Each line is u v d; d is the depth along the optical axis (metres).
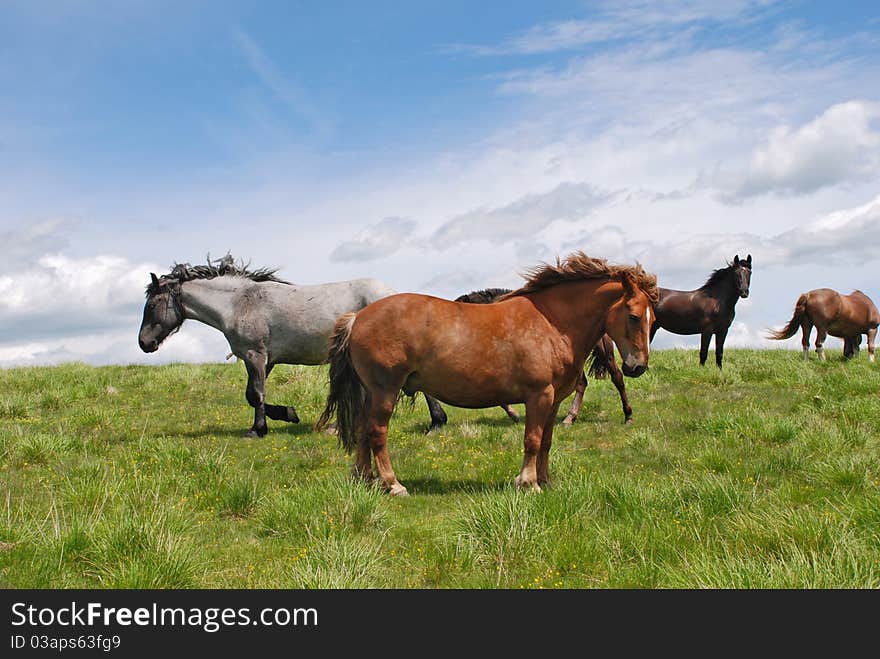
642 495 6.04
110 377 15.76
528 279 7.29
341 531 5.37
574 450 9.08
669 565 4.57
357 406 7.45
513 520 5.07
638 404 12.11
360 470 7.39
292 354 10.94
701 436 9.30
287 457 9.11
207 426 11.42
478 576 4.66
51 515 6.02
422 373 7.05
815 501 6.05
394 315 7.03
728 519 5.50
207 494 6.81
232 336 10.84
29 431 10.24
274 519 5.84
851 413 9.66
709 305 15.89
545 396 6.92
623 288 6.82
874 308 17.61
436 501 6.80
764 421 9.15
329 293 10.84
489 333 6.90
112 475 7.39
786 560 4.54
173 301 10.99
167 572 4.58
